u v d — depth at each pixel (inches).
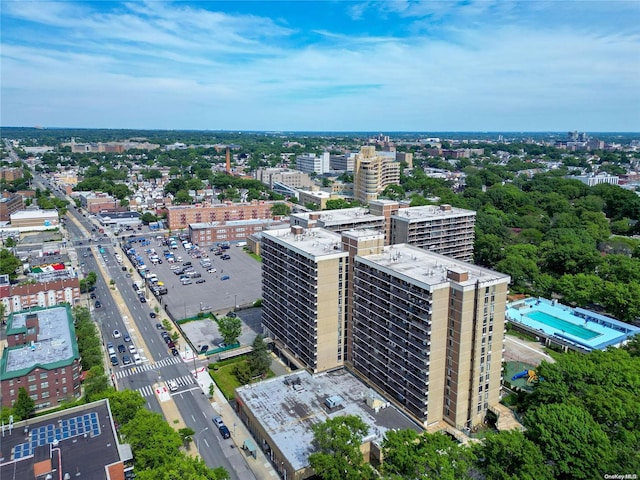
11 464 3631.9
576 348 6427.2
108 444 3902.6
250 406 4975.4
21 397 4854.8
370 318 5349.4
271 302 6766.7
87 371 5910.4
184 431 4672.7
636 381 4719.5
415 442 4119.1
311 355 5812.0
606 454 3646.7
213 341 7052.2
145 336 7219.5
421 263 5270.7
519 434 3848.4
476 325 4616.1
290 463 4111.7
